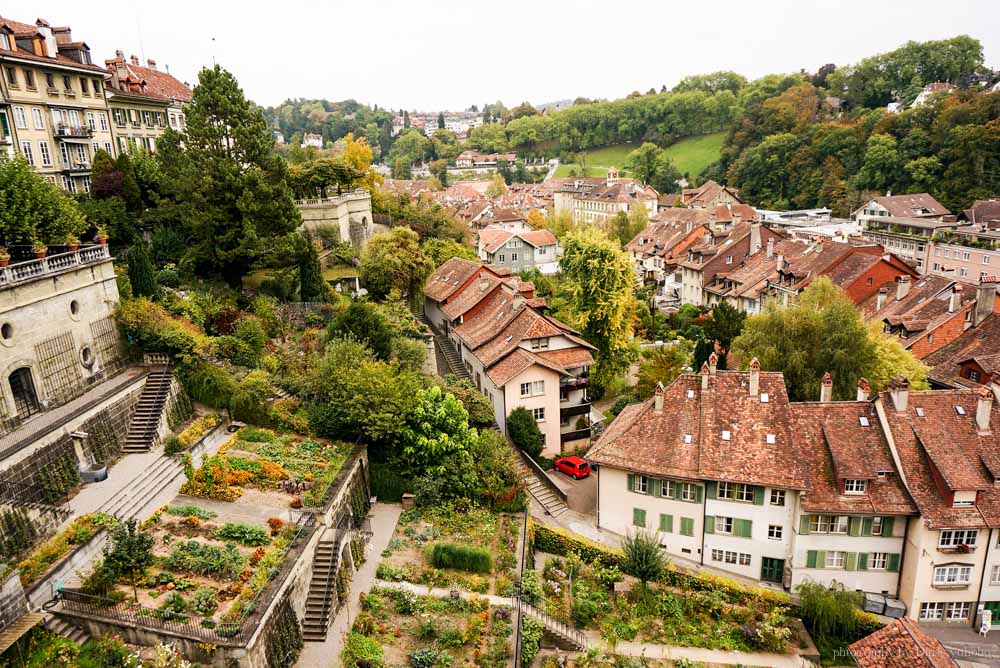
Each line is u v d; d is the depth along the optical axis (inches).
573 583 1467.8
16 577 884.0
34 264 1238.3
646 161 7495.1
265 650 964.6
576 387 2086.6
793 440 1549.0
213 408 1519.4
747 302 3255.4
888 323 2472.9
